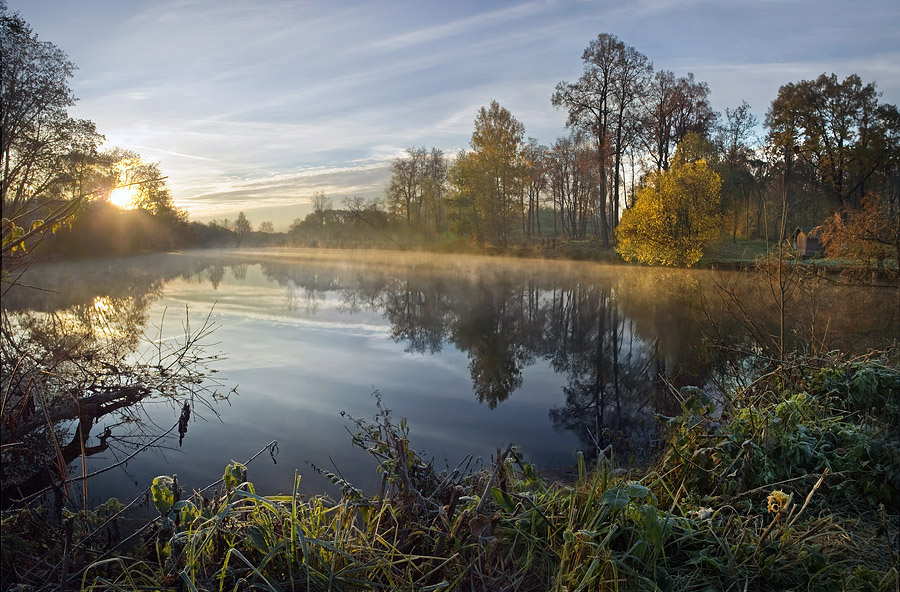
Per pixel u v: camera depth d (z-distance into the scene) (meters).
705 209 25.59
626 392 8.00
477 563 2.72
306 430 6.02
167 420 6.33
